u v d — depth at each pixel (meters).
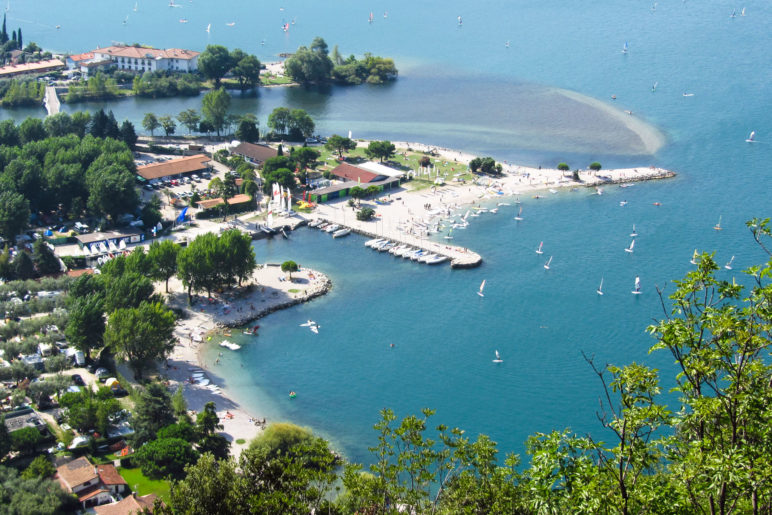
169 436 158.12
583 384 193.12
